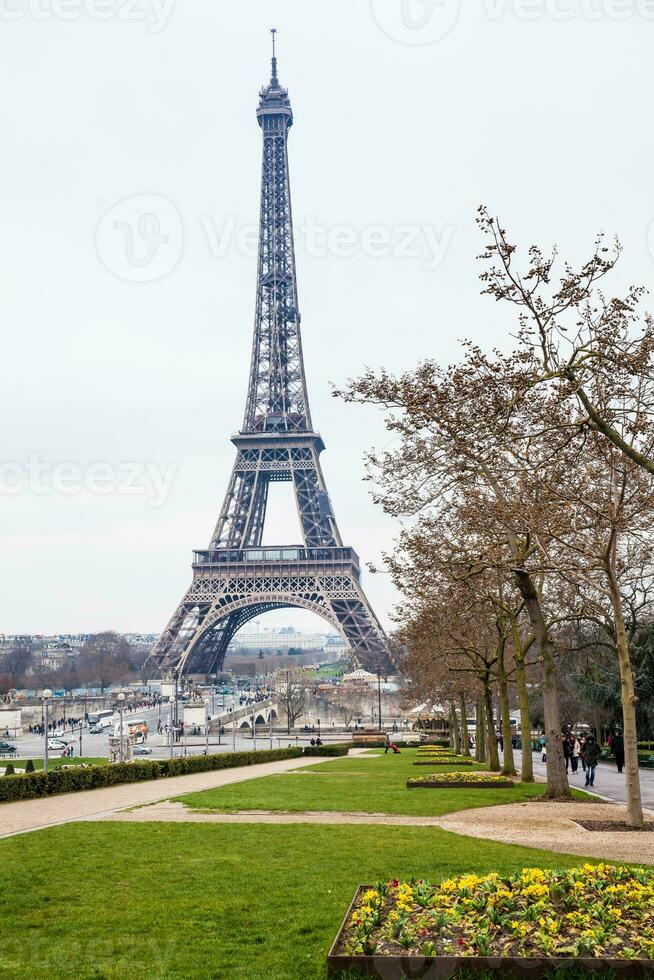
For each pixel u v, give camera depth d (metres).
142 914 31.42
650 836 48.41
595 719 153.12
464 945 23.88
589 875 29.09
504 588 95.38
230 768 123.69
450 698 158.88
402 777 96.06
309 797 70.50
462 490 68.00
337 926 29.19
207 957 26.72
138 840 47.09
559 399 50.34
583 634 129.12
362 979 23.34
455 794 73.56
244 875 37.03
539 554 64.12
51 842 46.84
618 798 76.19
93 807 67.44
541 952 23.34
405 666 170.12
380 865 38.66
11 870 38.97
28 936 29.27
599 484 60.31
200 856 41.88
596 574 80.69
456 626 96.31
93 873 38.34
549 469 58.62
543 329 49.09
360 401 55.50
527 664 88.12
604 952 23.16
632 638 124.12
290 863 39.47
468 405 51.38
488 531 64.12
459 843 45.22
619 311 48.06
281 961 26.11
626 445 46.34
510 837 48.19
